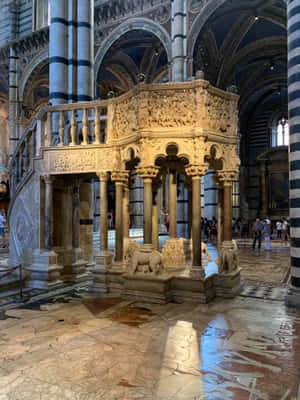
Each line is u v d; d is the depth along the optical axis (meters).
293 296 6.00
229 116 6.87
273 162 29.78
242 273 9.36
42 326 4.88
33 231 7.90
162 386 3.16
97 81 18.34
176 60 15.00
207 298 6.24
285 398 2.95
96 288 7.01
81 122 7.81
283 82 25.97
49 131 7.72
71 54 11.24
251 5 15.14
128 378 3.32
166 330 4.71
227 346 4.15
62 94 11.07
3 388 3.12
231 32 17.67
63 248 8.55
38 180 7.79
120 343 4.23
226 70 19.73
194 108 6.18
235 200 29.02
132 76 23.52
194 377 3.35
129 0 16.88
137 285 6.35
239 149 31.38
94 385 3.17
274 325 4.95
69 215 8.62
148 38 19.28
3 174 29.66
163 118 6.25
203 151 6.18
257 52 20.55
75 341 4.29
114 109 7.08
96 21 18.28
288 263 11.34
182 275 6.40
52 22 11.18
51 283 7.47
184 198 18.83
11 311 5.66
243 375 3.40
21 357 3.81
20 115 22.34
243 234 23.45
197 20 14.73
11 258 8.54
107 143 7.11
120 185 7.14
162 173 8.23
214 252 14.30
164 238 20.92
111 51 18.66
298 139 6.21
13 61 22.27
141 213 26.30
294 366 3.61
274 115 31.22
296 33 6.27
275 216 29.48
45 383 3.21
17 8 23.45
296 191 6.19
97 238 17.52
